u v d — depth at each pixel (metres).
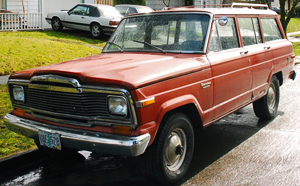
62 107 3.89
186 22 4.94
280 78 7.06
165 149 4.03
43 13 18.66
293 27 34.44
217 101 4.82
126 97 3.47
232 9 5.63
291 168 4.71
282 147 5.47
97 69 3.89
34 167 4.79
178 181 4.31
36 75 4.05
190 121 4.57
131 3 23.16
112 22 16.36
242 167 4.75
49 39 14.95
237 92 5.30
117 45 5.25
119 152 3.52
